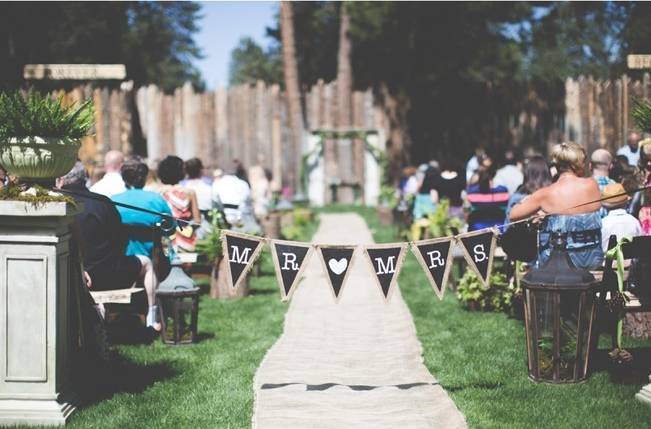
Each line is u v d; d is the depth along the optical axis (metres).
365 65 32.59
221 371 6.93
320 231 19.08
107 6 31.47
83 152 24.58
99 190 9.11
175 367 7.05
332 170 28.80
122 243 7.77
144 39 40.62
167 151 27.62
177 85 61.56
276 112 28.31
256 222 12.59
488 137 26.05
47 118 5.39
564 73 38.66
